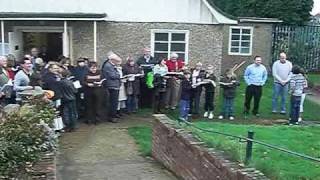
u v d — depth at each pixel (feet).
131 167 34.50
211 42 58.59
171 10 57.72
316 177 26.48
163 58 57.77
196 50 58.59
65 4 55.83
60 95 42.55
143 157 37.42
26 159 22.81
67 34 56.44
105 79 48.60
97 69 48.24
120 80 49.90
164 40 58.18
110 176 32.17
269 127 45.44
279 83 56.24
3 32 55.31
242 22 93.66
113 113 48.98
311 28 99.55
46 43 61.16
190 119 51.72
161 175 32.83
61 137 42.29
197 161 29.17
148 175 32.73
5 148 22.04
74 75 47.80
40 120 24.52
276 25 98.37
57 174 32.19
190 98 52.16
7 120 23.45
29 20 54.95
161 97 53.67
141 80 54.03
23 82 38.68
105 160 36.06
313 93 75.97
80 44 56.95
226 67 94.73
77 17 54.29
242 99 64.13
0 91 38.37
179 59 58.03
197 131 33.86
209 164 27.45
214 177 26.76
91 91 47.34
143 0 57.16
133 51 57.77
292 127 45.91
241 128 43.57
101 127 46.55
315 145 36.73
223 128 43.19
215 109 56.54
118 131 45.06
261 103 62.03
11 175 22.27
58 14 54.03
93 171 33.19
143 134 43.96
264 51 95.35
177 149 32.45
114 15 56.95
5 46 55.47
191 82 51.31
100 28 56.95
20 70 39.14
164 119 36.40
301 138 39.45
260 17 106.01
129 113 52.90
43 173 23.99
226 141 31.01
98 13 56.03
